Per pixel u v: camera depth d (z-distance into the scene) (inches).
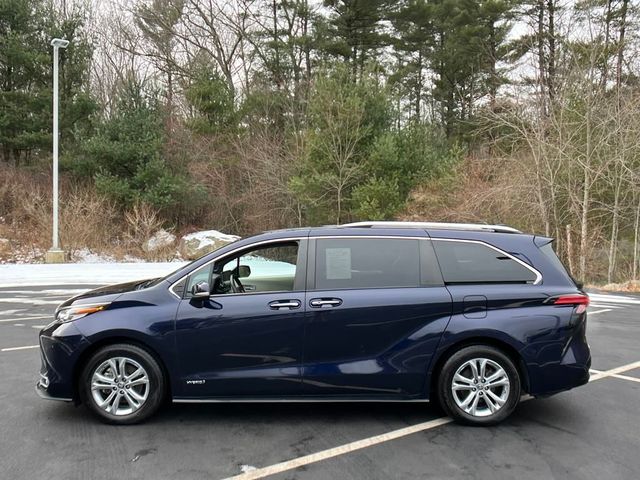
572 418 195.2
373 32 1322.6
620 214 720.3
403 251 192.9
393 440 174.6
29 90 961.5
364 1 1250.0
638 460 160.9
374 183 778.8
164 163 959.0
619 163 661.3
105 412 184.1
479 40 1250.6
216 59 1344.7
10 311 420.8
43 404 206.7
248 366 184.2
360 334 183.9
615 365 268.7
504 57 1244.5
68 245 846.5
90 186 942.4
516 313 184.4
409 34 1375.5
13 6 911.7
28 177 980.6
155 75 1268.5
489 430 183.0
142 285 203.8
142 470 153.0
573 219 728.3
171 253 885.2
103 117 1018.1
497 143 817.5
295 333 183.9
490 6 1224.2
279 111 1143.0
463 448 168.6
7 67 946.1
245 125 1117.1
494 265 191.9
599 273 725.9
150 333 182.5
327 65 1007.6
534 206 713.6
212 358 183.8
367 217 768.3
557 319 184.2
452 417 186.2
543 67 777.6
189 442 172.2
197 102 1051.9
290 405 207.2
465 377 185.8
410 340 183.6
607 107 668.7
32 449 166.2
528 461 159.8
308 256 192.1
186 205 1000.9
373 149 802.8
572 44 701.9
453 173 788.6
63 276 631.8
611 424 189.5
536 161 680.4
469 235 195.8
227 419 192.2
